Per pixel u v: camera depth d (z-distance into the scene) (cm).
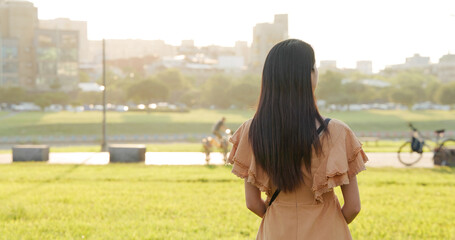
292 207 207
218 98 11331
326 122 202
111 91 13100
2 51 13475
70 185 1033
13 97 10700
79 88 13775
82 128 5862
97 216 693
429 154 1916
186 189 974
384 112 10056
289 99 203
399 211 730
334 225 204
